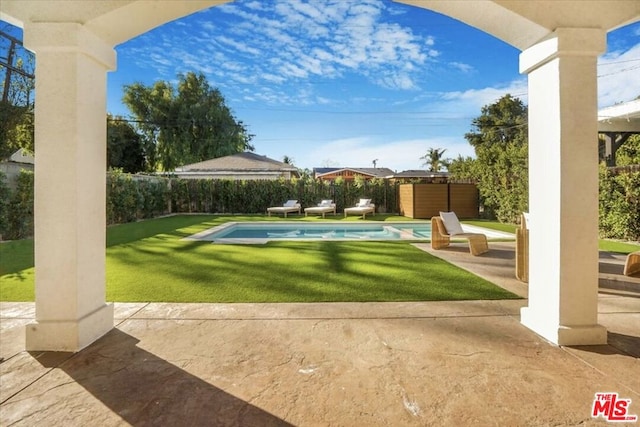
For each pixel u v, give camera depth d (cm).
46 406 211
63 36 282
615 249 762
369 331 321
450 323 341
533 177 329
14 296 425
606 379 239
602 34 291
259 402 215
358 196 1953
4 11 280
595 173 295
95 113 314
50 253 289
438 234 780
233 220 1502
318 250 755
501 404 211
